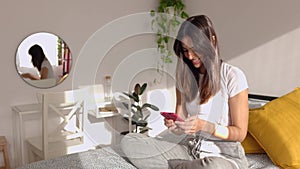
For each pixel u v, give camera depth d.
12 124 3.02
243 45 2.84
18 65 3.00
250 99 2.57
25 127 3.08
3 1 2.88
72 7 3.24
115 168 1.46
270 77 2.64
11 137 3.04
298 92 1.98
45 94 2.43
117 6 3.53
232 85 1.49
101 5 3.42
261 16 2.66
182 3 3.57
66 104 2.73
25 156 3.01
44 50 3.12
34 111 2.83
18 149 3.05
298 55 2.42
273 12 2.56
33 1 3.02
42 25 3.09
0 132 2.98
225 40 3.01
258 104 2.28
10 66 2.97
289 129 1.68
